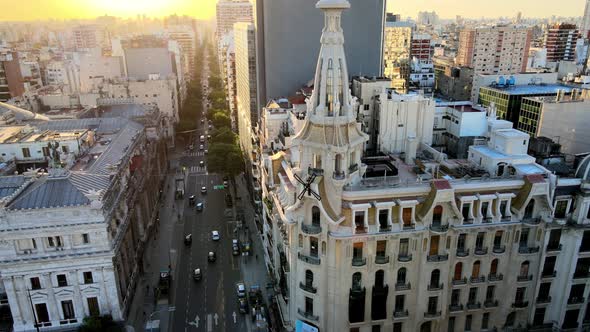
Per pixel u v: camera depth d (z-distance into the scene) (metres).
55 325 88.75
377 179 76.62
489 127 97.75
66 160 105.00
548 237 75.88
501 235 75.06
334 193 70.75
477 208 72.94
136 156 127.38
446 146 105.88
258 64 152.62
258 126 138.88
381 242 72.69
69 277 86.94
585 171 74.94
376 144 106.88
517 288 78.19
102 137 135.50
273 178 94.06
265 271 111.38
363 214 70.69
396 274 74.25
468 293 77.50
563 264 77.94
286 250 80.50
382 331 77.44
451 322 79.75
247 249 117.88
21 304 86.50
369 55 152.38
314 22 145.75
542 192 72.44
